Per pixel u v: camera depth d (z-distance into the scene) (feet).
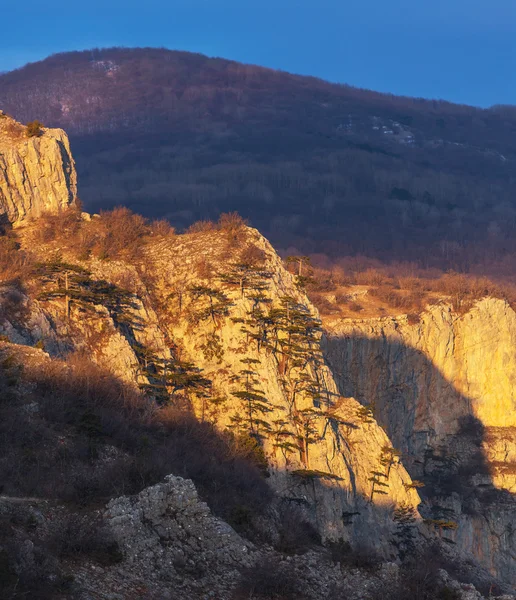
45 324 263.29
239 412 277.85
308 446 276.00
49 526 160.97
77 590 141.69
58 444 202.59
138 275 306.14
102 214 335.88
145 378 274.16
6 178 313.94
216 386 284.00
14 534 149.18
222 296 297.74
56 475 187.32
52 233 312.71
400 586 205.67
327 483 270.46
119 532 166.09
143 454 214.28
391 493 295.89
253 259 311.47
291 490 264.72
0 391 215.10
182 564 170.19
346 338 398.83
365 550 255.91
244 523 212.64
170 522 178.50
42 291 276.41
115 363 270.05
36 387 226.17
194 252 317.22
